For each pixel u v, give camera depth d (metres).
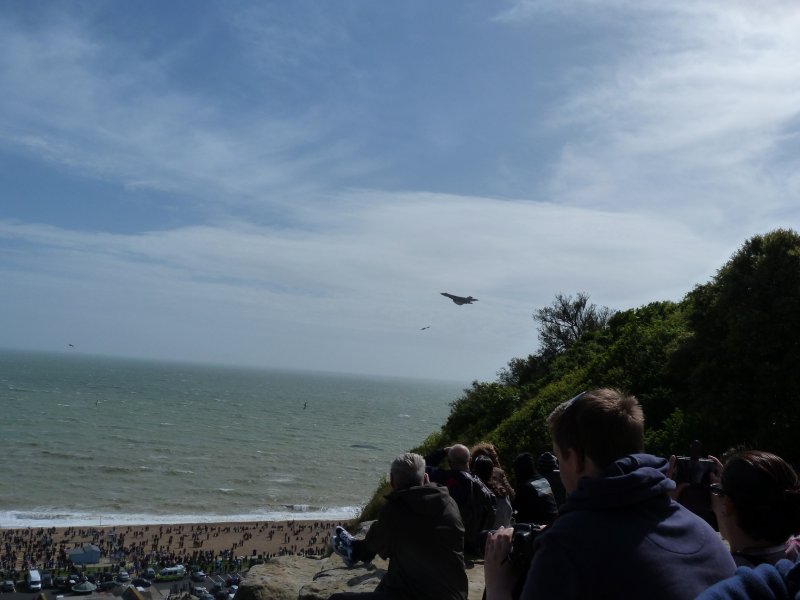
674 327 17.36
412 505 4.62
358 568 7.25
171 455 105.19
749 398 12.48
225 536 64.56
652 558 2.09
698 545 2.22
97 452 102.81
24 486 78.44
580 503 2.25
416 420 195.62
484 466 7.14
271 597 6.68
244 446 120.31
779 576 1.94
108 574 51.66
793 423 11.89
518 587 2.50
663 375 15.59
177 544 61.22
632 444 2.43
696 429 13.08
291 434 142.00
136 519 68.75
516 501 5.92
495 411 24.50
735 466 2.68
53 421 134.88
